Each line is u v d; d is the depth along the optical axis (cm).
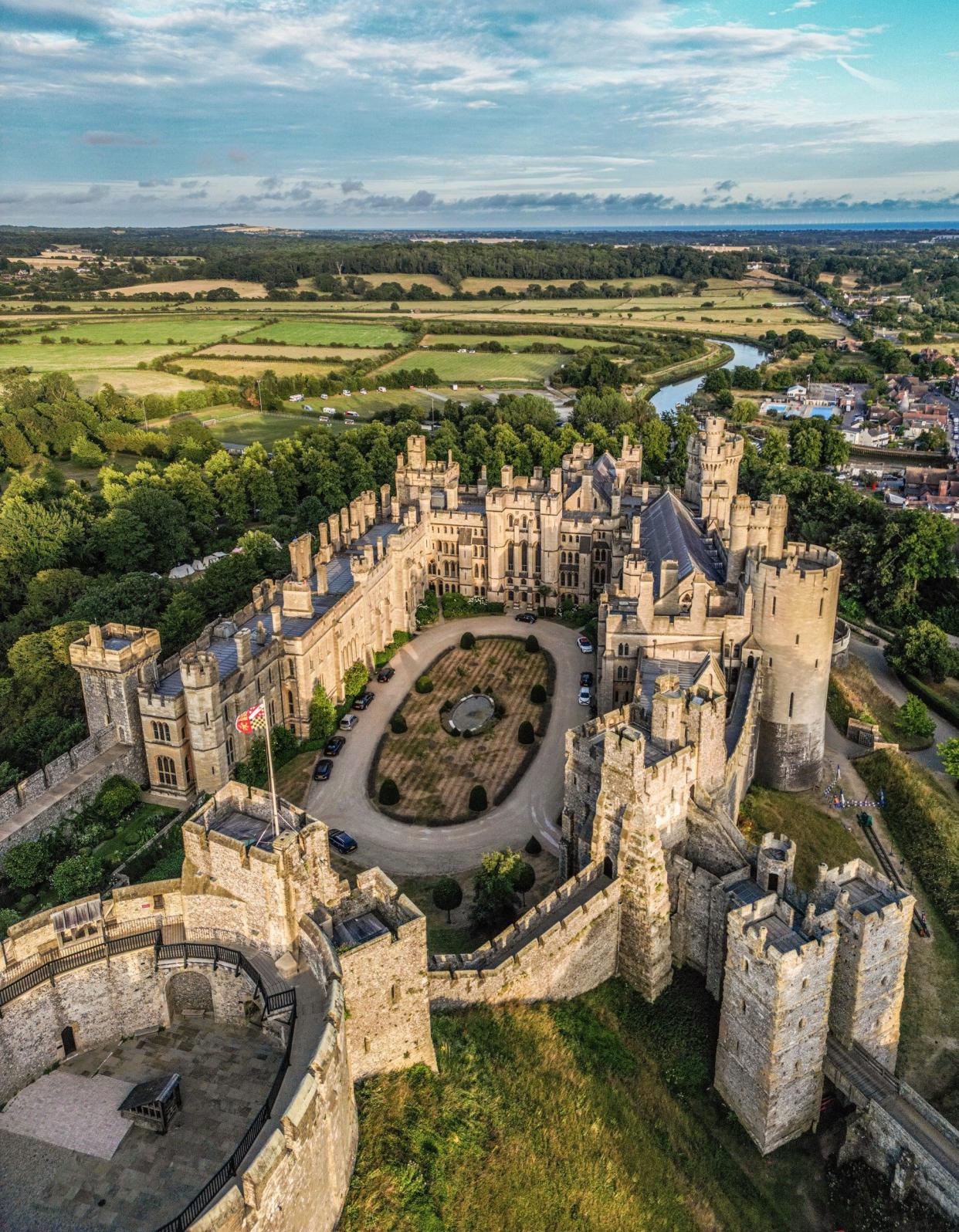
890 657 16725
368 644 15575
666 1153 7375
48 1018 6084
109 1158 5409
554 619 17862
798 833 11300
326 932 6412
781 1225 7162
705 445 17588
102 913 6431
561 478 17925
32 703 13212
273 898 6234
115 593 16050
